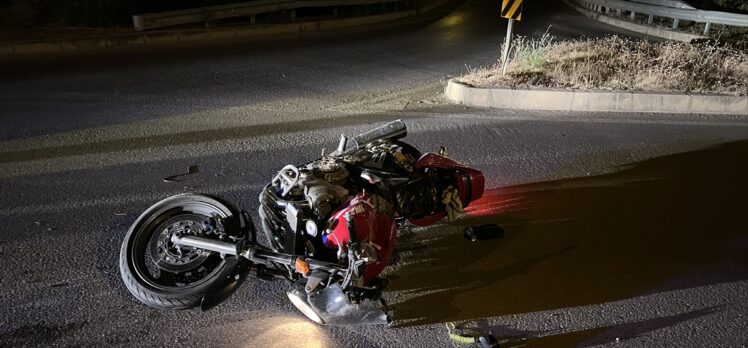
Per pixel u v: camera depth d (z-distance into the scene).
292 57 13.51
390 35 17.75
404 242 4.89
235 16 17.55
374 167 4.65
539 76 10.16
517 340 3.71
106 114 8.51
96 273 4.30
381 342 3.65
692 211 5.64
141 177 6.11
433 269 4.51
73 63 12.05
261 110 8.95
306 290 3.49
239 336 3.68
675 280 4.46
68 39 13.71
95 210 5.30
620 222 5.38
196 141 7.33
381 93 10.28
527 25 20.64
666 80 9.69
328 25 19.33
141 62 12.36
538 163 6.77
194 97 9.66
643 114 9.07
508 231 5.15
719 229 5.30
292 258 3.53
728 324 3.94
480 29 19.41
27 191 5.70
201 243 3.62
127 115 8.48
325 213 3.75
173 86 10.37
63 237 4.79
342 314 3.65
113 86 10.23
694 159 7.06
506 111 9.12
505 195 5.89
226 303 4.01
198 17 16.70
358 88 10.65
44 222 5.04
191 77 11.12
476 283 4.34
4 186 5.81
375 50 14.81
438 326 3.82
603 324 3.91
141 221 3.83
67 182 5.94
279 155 6.86
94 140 7.30
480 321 3.89
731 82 9.99
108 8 15.71
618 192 6.04
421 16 23.95
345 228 3.63
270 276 3.85
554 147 7.34
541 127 8.21
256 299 4.07
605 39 13.69
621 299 4.20
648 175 6.51
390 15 22.45
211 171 6.31
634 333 3.82
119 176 6.12
